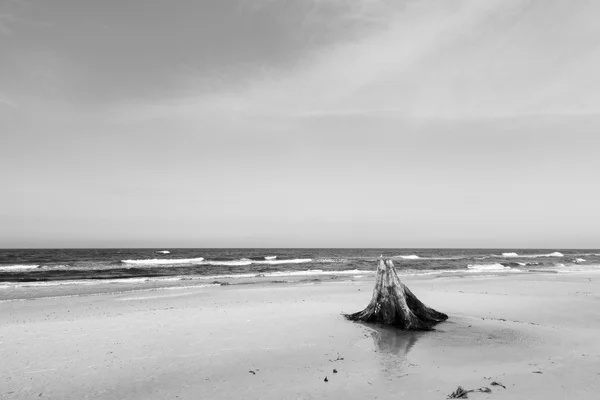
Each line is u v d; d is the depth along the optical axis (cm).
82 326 1308
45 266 4294
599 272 3953
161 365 920
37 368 896
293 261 5819
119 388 778
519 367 888
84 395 744
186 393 748
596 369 865
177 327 1300
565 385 755
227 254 9175
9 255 6788
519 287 2522
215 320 1412
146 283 2778
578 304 1828
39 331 1237
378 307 1389
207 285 2655
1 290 2352
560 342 1132
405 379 811
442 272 4012
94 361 946
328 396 717
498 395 704
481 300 1928
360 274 3684
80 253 8094
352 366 908
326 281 3008
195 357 980
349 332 1245
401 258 7194
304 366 911
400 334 1223
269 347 1073
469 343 1116
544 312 1631
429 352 1027
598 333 1255
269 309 1644
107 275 3403
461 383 778
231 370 884
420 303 1433
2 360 950
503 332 1254
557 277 3328
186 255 7850
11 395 743
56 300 1927
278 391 750
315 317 1475
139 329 1270
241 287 2530
